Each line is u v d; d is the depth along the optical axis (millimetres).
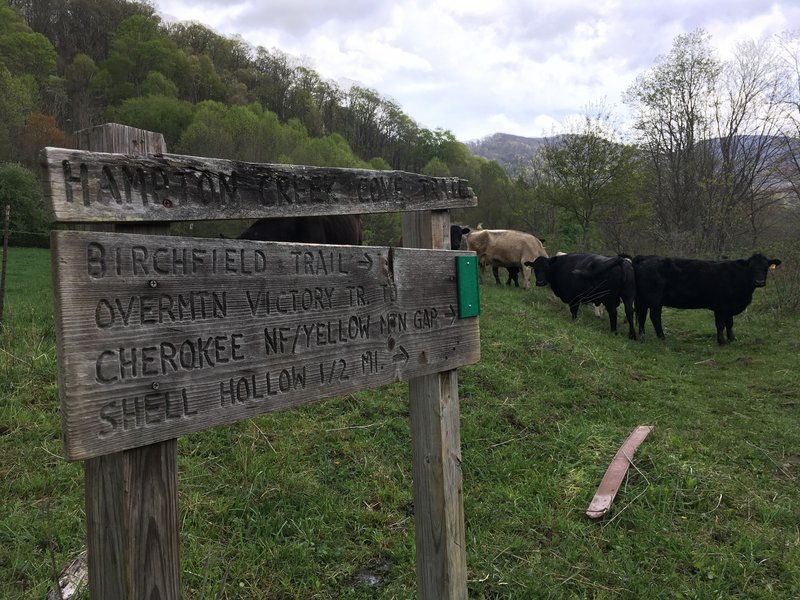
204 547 3248
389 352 2182
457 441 2596
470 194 2691
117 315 1396
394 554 3404
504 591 3178
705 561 3490
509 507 4016
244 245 1665
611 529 3838
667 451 5023
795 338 10570
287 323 1796
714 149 24891
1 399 4828
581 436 5246
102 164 1379
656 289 10836
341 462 4410
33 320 6891
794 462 5137
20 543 3174
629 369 8031
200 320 1564
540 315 11031
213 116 35906
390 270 2174
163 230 1538
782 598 3227
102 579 1529
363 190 2123
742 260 10477
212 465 4180
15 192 21984
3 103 31453
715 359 9297
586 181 23719
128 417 1420
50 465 4051
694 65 24266
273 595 3008
